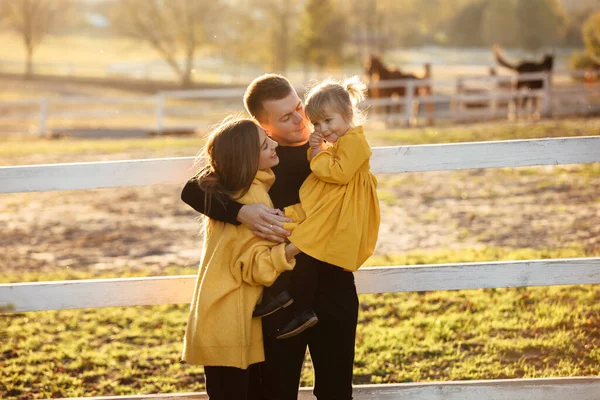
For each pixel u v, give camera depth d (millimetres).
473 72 36219
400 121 18359
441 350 4484
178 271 6582
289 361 2877
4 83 39062
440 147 3301
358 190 2803
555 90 17797
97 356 4621
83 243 7926
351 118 2785
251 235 2799
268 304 2787
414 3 63594
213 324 2771
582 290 5422
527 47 51906
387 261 6375
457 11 70625
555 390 3289
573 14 47719
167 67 49219
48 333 5117
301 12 45719
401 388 3285
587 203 8406
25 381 4242
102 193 10742
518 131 13375
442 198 9312
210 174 2861
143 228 8523
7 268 6949
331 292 2873
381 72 19312
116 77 44375
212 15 44469
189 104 30219
